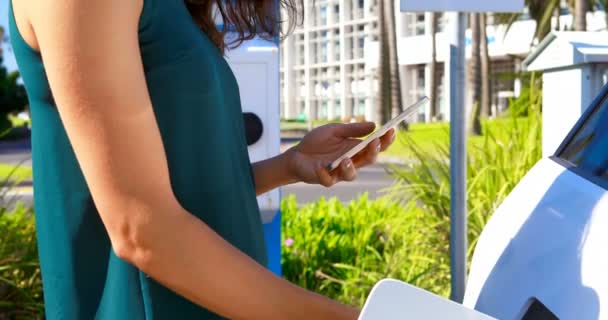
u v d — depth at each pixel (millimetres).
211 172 1062
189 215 936
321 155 1445
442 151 4477
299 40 35125
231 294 933
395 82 23438
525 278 1187
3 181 4375
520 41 24344
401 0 2551
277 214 3121
